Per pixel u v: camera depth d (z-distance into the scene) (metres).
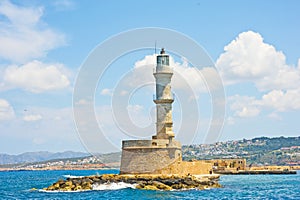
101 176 73.44
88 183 72.25
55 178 160.12
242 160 150.38
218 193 69.12
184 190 69.81
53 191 73.31
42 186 105.81
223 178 119.00
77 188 71.69
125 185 69.56
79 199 61.56
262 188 82.88
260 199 63.78
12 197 70.38
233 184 92.88
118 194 65.00
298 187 85.69
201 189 72.50
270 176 133.38
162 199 60.84
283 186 88.81
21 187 102.62
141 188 68.25
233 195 67.75
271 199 64.06
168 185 69.56
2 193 80.38
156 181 69.31
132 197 62.22
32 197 66.75
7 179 162.88
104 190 69.31
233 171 142.88
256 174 144.62
